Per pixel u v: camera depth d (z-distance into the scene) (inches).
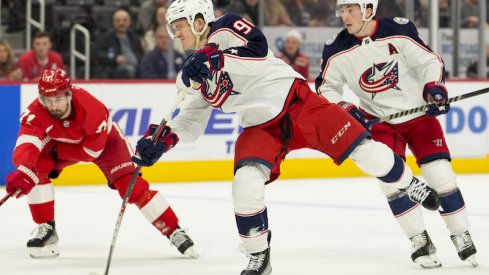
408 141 566.3
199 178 1104.8
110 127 579.2
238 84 485.1
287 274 534.6
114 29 1222.9
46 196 594.6
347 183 1090.7
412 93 559.8
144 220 782.5
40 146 550.9
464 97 549.3
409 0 1272.1
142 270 548.4
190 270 548.4
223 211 841.5
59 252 614.9
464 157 1207.6
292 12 1291.8
